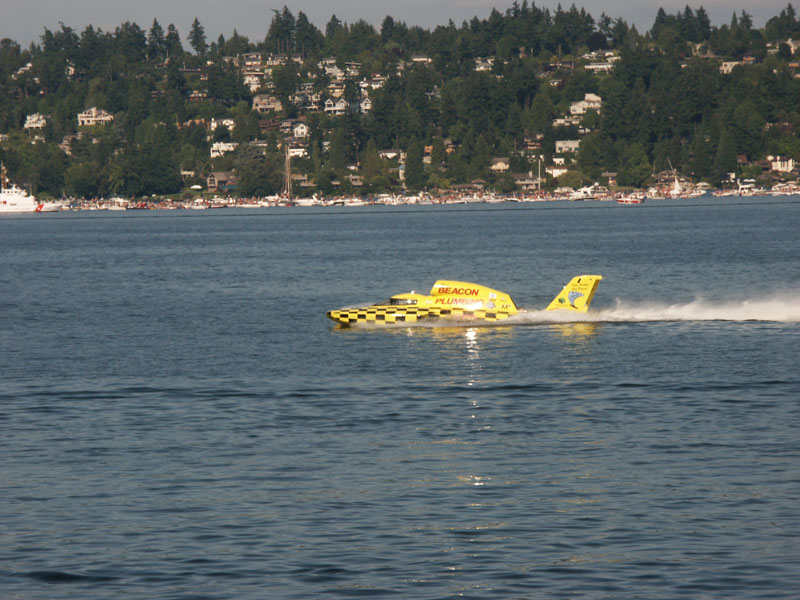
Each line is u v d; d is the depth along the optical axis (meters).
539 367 148.50
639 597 69.69
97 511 86.50
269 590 71.19
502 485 92.44
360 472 96.81
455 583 72.06
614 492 90.12
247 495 90.25
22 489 92.44
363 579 72.81
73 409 124.75
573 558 76.06
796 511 84.50
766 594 69.88
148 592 71.06
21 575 74.00
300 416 119.88
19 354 169.75
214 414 121.31
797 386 131.75
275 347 173.50
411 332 185.00
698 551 76.94
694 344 166.62
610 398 127.12
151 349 174.00
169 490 91.81
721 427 111.50
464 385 136.62
